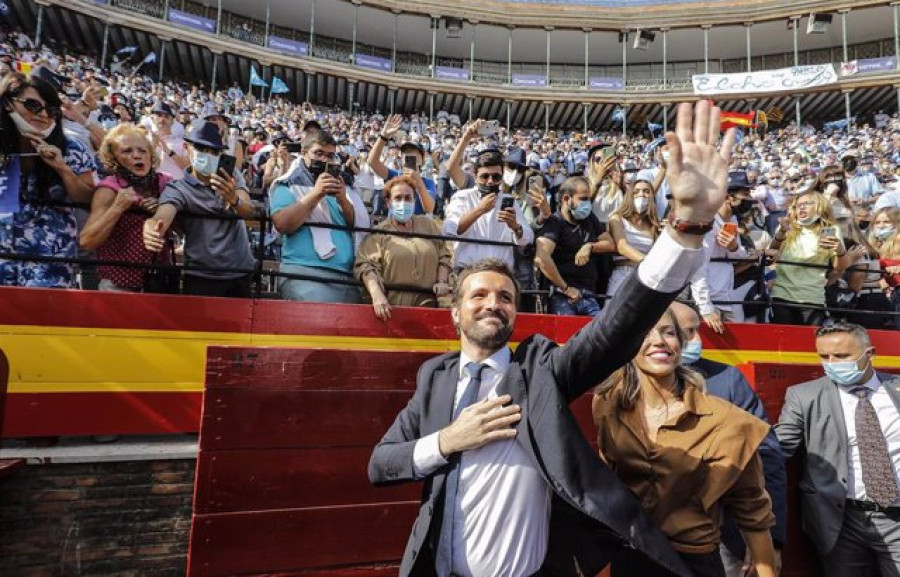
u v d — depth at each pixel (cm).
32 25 2339
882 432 323
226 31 2708
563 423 176
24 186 318
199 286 361
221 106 1970
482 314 196
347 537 287
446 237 400
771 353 489
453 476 183
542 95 3059
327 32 3169
